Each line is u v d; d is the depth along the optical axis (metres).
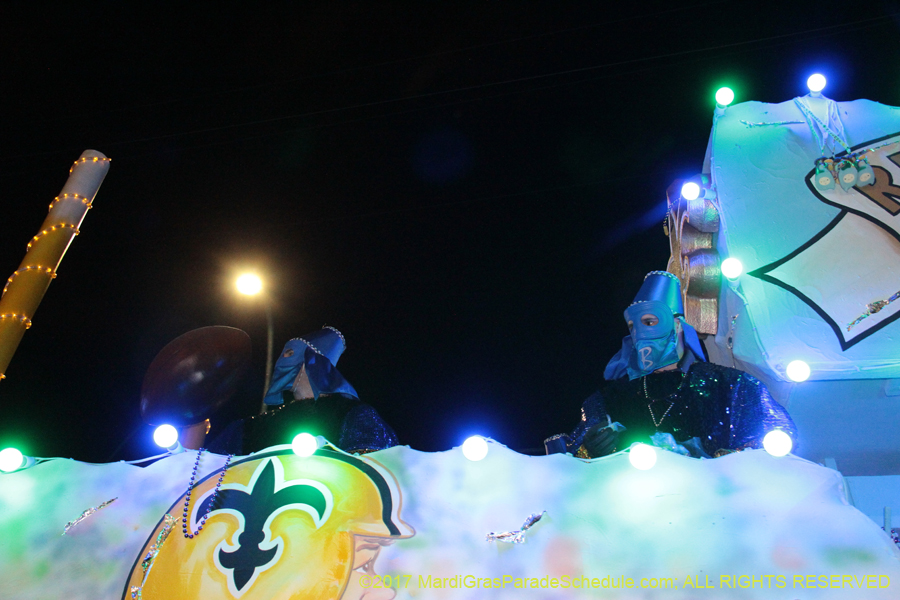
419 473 2.89
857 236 3.80
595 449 3.60
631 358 3.89
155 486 3.03
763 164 4.31
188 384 4.15
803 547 2.48
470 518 2.74
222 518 2.86
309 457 3.01
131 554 2.84
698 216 4.17
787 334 3.47
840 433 3.68
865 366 3.30
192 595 2.68
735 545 2.52
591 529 2.65
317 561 2.69
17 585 2.80
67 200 3.87
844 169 4.09
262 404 4.66
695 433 3.51
